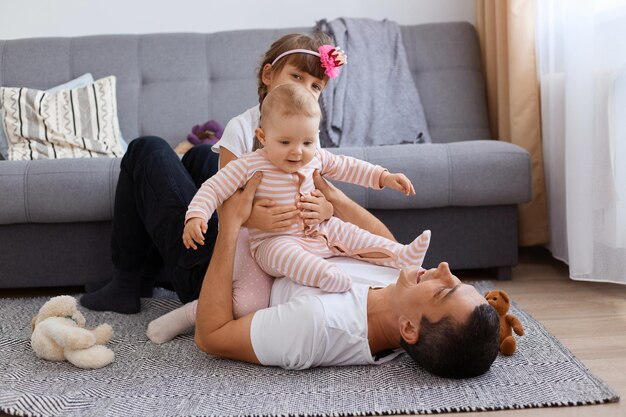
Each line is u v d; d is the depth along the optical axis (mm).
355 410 1335
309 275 1519
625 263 2168
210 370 1563
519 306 2070
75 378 1547
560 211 2582
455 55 3162
